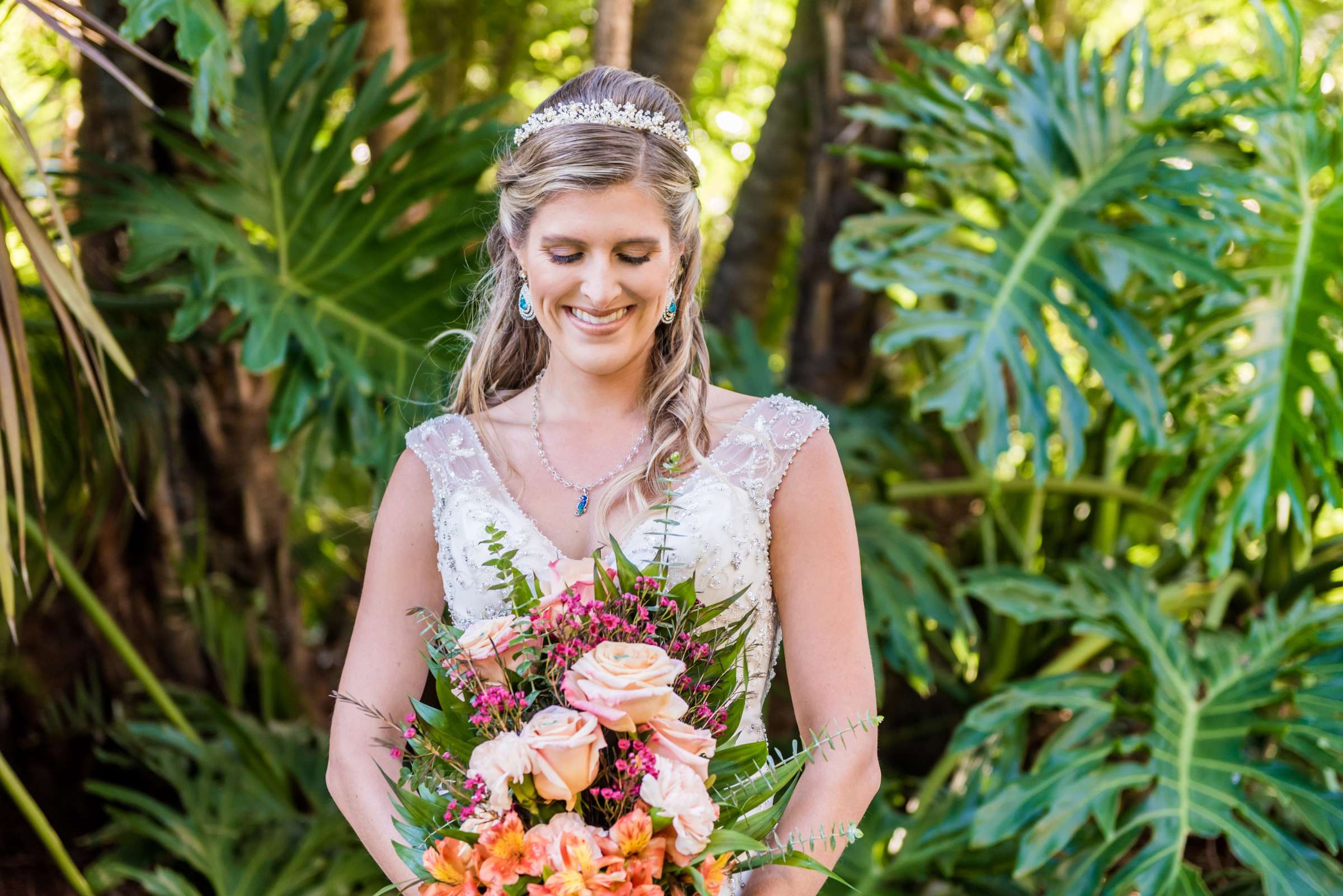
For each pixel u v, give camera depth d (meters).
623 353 1.73
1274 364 3.39
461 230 3.70
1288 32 3.53
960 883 3.49
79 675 4.39
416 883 1.63
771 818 1.56
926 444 4.63
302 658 4.85
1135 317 3.43
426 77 6.39
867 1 4.46
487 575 1.81
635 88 1.70
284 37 3.67
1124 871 2.79
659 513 1.78
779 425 1.84
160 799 4.48
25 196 3.85
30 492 3.81
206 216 3.51
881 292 4.66
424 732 1.55
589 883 1.34
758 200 5.23
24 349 2.53
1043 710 4.26
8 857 4.31
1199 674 3.26
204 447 4.38
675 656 1.56
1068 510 4.53
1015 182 3.65
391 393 3.54
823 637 1.79
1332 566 3.91
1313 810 2.84
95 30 2.49
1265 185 3.46
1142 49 3.80
